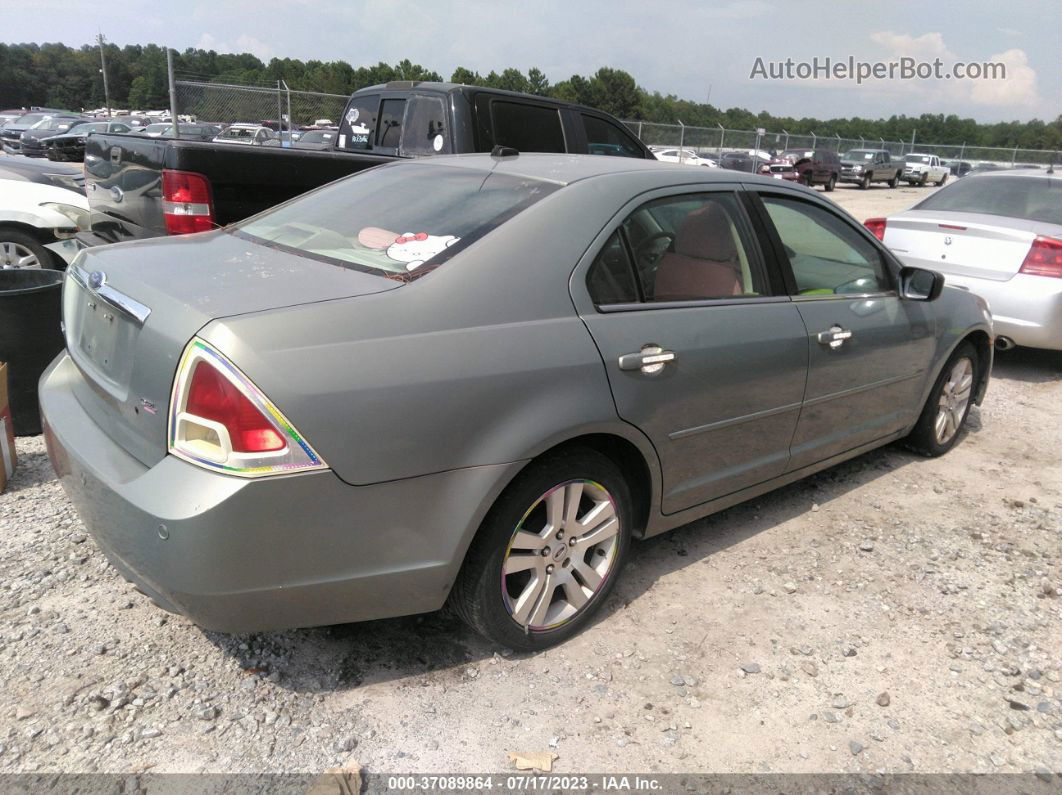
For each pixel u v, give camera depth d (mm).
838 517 4004
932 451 4809
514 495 2529
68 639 2709
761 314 3285
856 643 2990
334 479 2162
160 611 2896
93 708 2408
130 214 5301
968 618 3193
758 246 3400
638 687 2678
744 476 3406
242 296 2273
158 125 27859
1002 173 7391
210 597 2133
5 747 2244
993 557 3689
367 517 2246
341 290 2363
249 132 15352
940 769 2408
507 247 2590
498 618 2623
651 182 3070
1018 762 2453
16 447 4160
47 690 2469
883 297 3986
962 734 2557
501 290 2525
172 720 2389
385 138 7121
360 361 2195
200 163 4816
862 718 2600
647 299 2938
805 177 31172
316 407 2113
